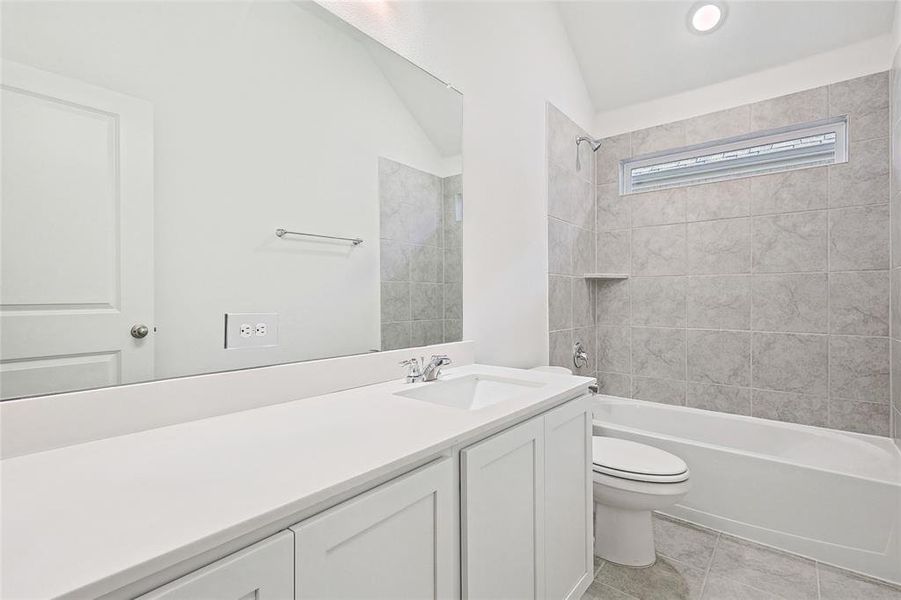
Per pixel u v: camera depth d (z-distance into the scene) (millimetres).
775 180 2514
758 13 2318
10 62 816
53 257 867
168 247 1036
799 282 2445
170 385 1012
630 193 3078
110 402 924
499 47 2178
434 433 934
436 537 906
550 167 2594
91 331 916
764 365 2545
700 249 2754
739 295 2625
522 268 2344
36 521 566
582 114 2973
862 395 2275
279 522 641
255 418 1062
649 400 2947
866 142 2262
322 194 1391
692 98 2781
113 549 500
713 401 2711
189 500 625
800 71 2432
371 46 1548
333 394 1333
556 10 2654
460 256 1938
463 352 1918
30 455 812
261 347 1224
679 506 2189
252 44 1207
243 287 1185
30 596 420
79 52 897
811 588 1662
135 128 980
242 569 583
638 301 2992
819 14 2234
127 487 670
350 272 1479
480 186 2049
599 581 1717
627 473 1760
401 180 1662
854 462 2072
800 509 1870
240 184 1179
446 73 1865
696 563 1830
